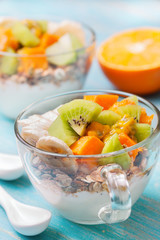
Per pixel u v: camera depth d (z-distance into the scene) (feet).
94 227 1.56
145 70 2.06
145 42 2.26
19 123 1.57
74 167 1.40
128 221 1.57
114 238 1.52
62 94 1.66
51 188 1.47
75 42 2.11
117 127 1.49
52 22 2.26
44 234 1.55
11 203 1.62
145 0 3.26
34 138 1.50
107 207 1.46
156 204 1.63
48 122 1.56
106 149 1.42
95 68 2.43
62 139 1.48
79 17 2.98
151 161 1.49
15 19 2.26
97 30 2.74
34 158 1.45
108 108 1.62
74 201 1.46
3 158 1.80
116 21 2.87
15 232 1.57
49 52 2.06
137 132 1.50
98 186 1.42
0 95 2.03
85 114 1.51
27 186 1.75
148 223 1.56
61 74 1.98
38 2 3.33
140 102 1.61
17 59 1.92
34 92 1.99
